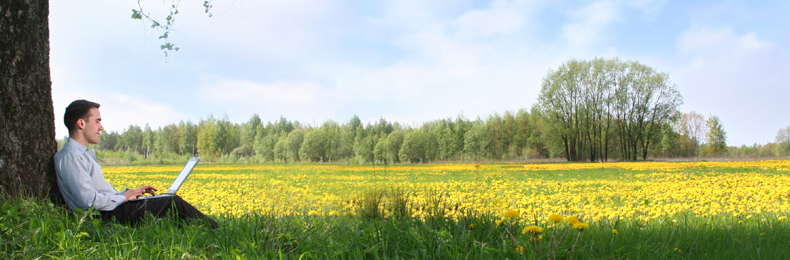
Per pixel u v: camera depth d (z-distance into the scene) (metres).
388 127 66.56
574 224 2.29
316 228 3.08
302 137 40.44
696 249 2.81
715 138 54.53
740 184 10.80
